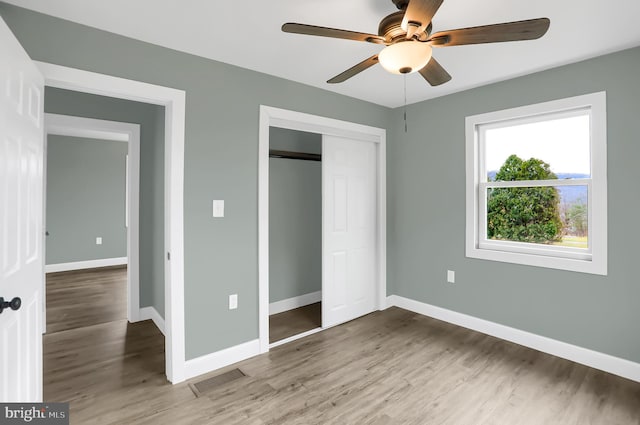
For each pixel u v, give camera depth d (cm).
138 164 349
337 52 237
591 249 257
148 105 355
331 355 273
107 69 205
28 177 159
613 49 231
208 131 245
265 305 278
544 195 286
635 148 229
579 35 211
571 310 262
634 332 233
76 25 195
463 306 330
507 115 291
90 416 194
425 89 318
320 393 219
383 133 374
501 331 302
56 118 304
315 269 411
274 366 255
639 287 230
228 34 210
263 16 190
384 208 377
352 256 352
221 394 218
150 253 354
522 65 259
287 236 380
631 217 232
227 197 256
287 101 289
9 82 136
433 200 351
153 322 346
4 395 135
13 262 143
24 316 156
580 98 251
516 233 303
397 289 392
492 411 200
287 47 228
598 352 248
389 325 335
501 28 140
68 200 578
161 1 174
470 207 320
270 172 363
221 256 254
